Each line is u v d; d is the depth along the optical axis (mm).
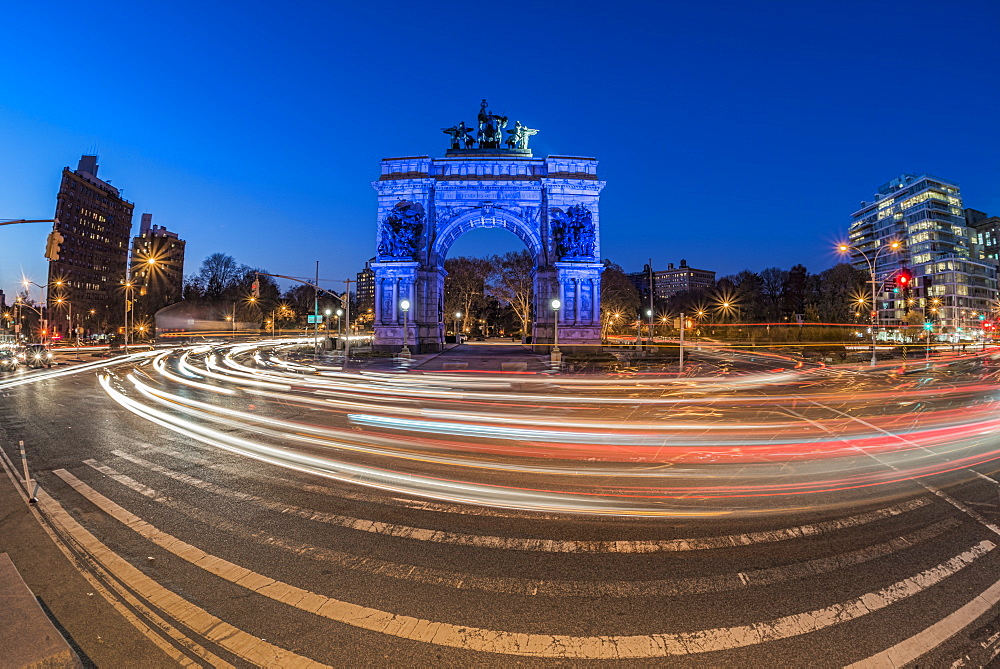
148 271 104438
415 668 3484
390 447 10156
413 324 45312
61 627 3914
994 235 118938
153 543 5523
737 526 6047
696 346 65500
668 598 4406
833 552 5332
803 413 14758
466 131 50344
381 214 46500
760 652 3635
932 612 4156
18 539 5590
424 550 5379
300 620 4055
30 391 19594
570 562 5098
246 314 103188
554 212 45656
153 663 3512
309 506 6734
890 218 117562
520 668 3475
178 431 11773
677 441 10766
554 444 10453
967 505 6766
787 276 102938
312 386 22141
